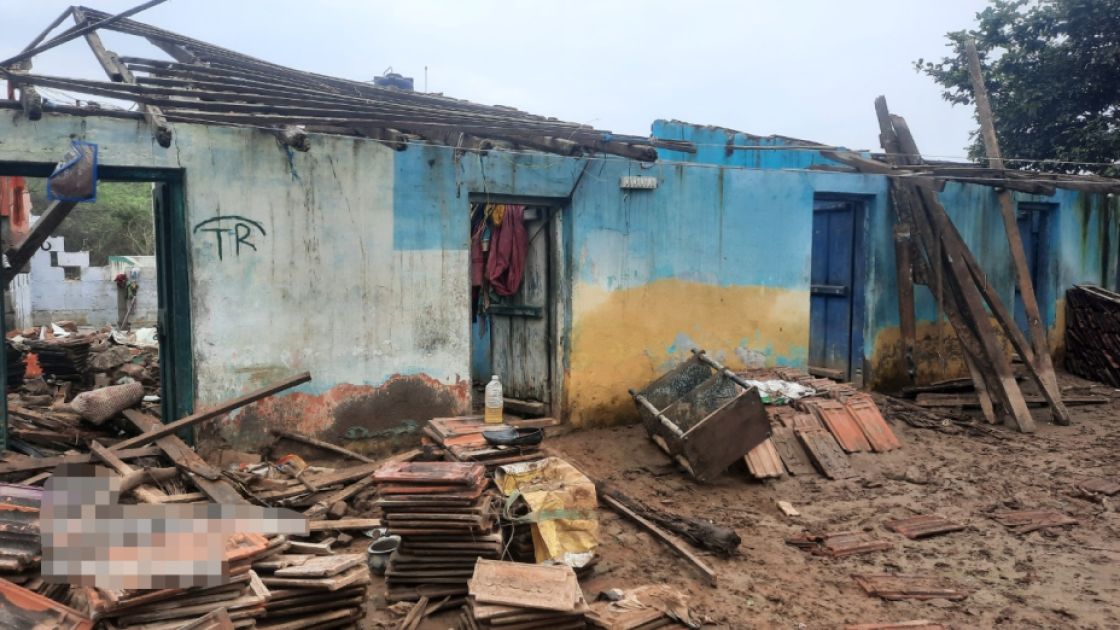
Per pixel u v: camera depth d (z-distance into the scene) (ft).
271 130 18.86
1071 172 43.32
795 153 31.35
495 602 11.35
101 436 19.03
